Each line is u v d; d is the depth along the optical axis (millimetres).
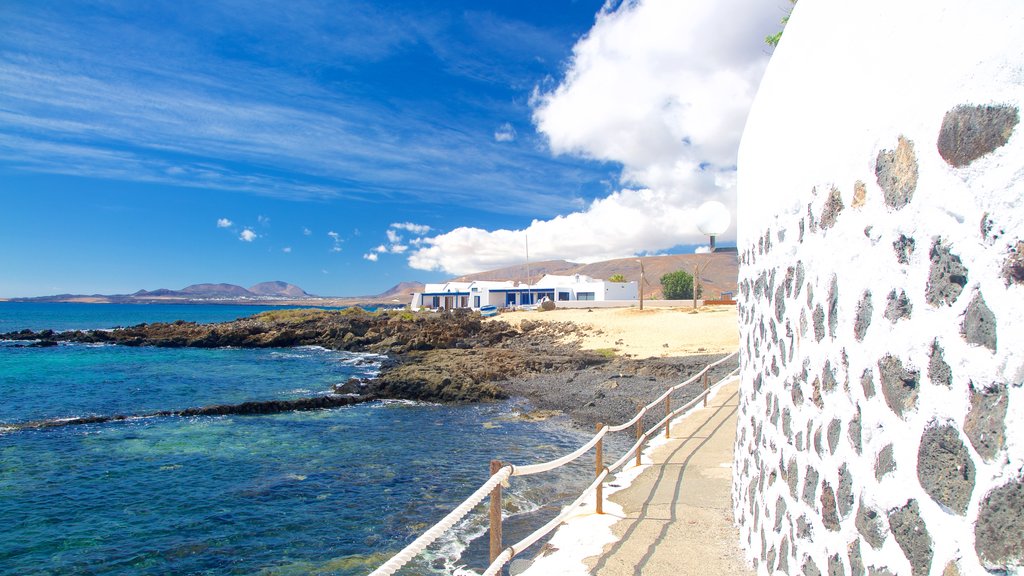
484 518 9539
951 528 1831
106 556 8555
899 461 2172
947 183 1888
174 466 13094
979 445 1692
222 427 17234
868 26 2516
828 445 2943
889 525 2242
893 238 2248
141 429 16891
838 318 2824
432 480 11992
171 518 9969
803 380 3412
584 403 20359
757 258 4887
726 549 5371
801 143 3498
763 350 4617
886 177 2316
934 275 1958
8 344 46875
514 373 27203
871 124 2457
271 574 7961
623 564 5168
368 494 11133
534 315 53500
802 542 3383
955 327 1827
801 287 3486
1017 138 1589
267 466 13094
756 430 4879
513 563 7117
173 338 47938
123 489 11484
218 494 11180
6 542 9023
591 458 13117
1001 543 1591
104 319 118125
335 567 8102
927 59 2023
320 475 12391
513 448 14688
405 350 41344
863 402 2506
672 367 24703
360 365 34938
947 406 1864
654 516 6430
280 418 18719
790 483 3686
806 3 3467
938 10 1963
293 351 44938
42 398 22594
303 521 9797
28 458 13719
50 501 10805
